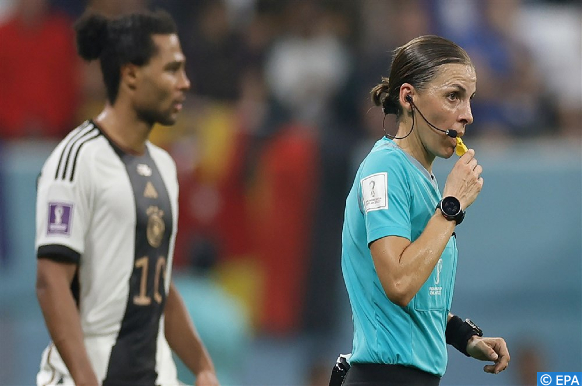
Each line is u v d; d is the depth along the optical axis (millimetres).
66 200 14469
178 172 28234
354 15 33500
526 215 28875
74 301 14422
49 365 14922
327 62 32156
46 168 14812
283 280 28000
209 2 33219
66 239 14359
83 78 31609
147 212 15094
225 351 22516
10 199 28062
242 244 28297
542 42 34812
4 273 27812
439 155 11742
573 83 34344
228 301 23906
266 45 33094
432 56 11633
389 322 11500
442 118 11562
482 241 28766
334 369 12141
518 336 28484
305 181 28109
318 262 28031
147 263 15102
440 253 11047
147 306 15070
